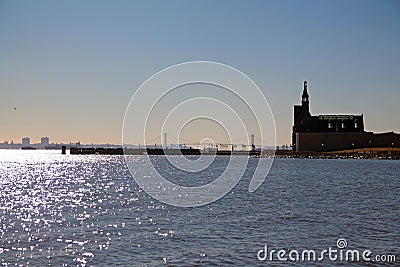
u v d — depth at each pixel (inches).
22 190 3789.4
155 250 1507.1
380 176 5506.9
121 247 1551.4
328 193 3373.5
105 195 3312.0
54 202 2881.4
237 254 1453.0
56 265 1354.6
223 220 2076.8
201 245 1568.7
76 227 1918.1
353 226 1908.2
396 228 1863.9
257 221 2046.0
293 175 5743.1
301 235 1726.1
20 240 1662.2
